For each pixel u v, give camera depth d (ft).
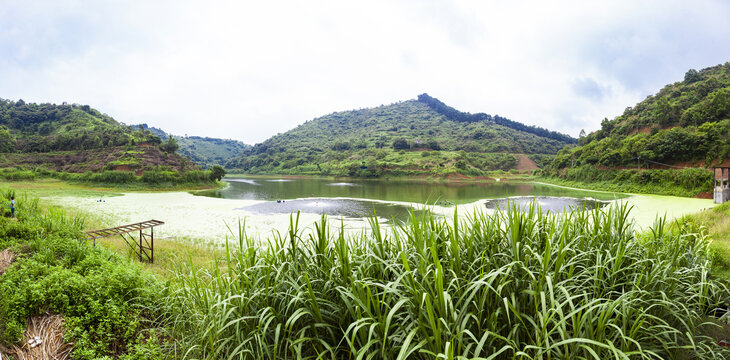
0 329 10.93
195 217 74.95
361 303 6.49
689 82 240.73
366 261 8.54
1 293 12.51
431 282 7.53
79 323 11.72
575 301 8.12
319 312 7.43
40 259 17.97
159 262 31.89
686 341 8.32
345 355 7.84
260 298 8.49
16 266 16.53
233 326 8.69
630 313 7.23
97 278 14.60
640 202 102.06
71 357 10.55
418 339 6.41
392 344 7.09
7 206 35.24
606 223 10.26
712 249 18.24
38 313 12.31
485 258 7.65
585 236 9.93
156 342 10.90
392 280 8.52
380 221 67.21
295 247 9.20
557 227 10.01
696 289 10.37
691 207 87.66
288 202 110.63
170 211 84.74
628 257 9.41
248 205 101.60
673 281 9.78
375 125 654.12
